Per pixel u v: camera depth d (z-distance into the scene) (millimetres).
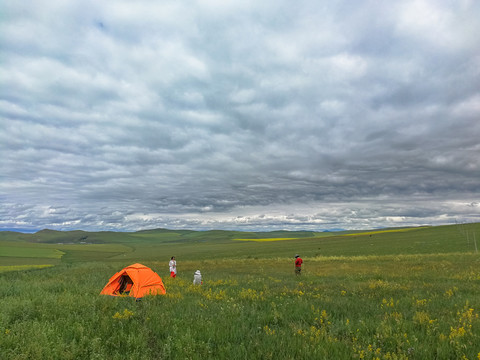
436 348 6367
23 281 20703
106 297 12859
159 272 28984
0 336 7008
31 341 6766
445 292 13602
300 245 91188
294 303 11453
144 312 10469
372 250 54312
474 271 21438
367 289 15227
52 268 36594
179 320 8945
